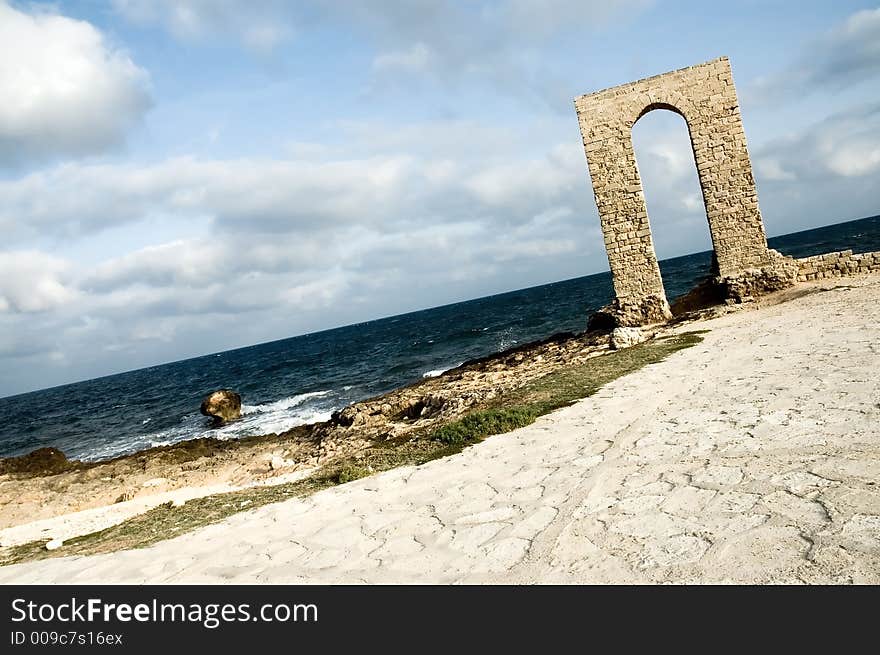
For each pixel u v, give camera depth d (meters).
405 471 9.41
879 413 6.48
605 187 26.20
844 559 3.71
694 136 25.22
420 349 58.84
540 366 21.94
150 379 131.50
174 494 14.21
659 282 25.67
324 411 33.81
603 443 8.00
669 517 4.96
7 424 72.44
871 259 23.08
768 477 5.35
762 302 22.70
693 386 10.57
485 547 5.25
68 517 14.00
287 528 7.37
